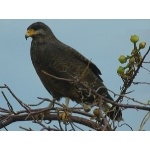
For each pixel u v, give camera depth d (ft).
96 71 52.80
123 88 29.45
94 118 28.40
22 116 31.58
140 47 29.55
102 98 28.43
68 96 50.88
